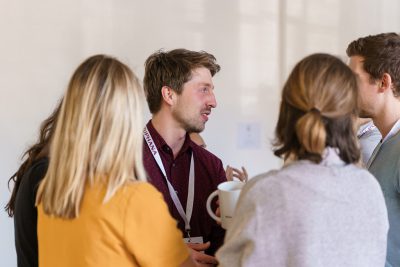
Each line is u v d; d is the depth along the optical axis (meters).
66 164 0.88
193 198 1.40
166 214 0.92
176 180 1.40
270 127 2.60
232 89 2.48
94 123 0.88
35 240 1.07
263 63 2.54
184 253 0.95
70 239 0.88
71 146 0.88
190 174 1.42
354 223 0.79
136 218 0.87
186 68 1.33
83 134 0.87
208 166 1.46
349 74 0.82
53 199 0.88
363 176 0.83
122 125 0.89
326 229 0.77
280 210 0.76
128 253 0.89
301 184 0.77
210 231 1.39
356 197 0.80
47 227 0.93
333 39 2.59
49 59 2.07
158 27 2.27
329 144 0.80
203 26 2.38
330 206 0.77
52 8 2.05
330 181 0.79
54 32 2.07
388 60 1.12
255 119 2.55
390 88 1.14
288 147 0.83
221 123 2.47
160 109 1.38
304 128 0.77
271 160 2.62
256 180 0.81
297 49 2.56
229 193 1.05
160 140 1.37
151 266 0.89
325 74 0.80
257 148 2.57
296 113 0.81
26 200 1.07
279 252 0.76
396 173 1.06
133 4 2.21
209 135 2.45
